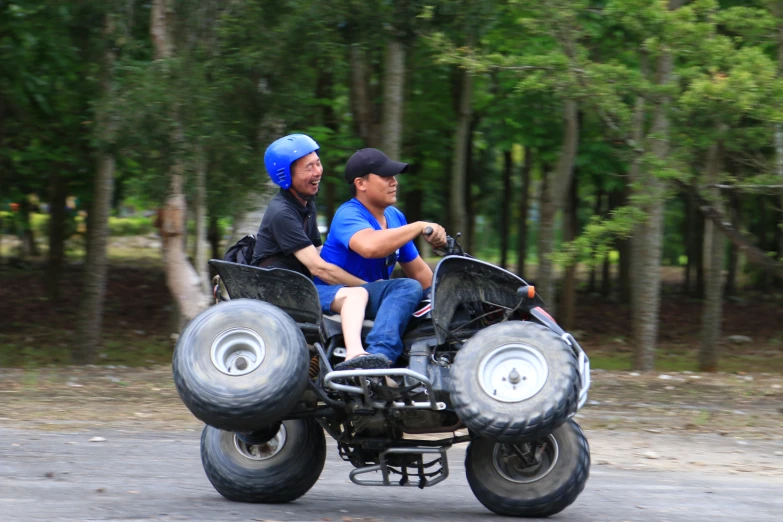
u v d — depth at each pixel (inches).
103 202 1403.8
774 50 1106.1
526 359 373.1
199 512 423.2
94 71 1179.3
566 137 1430.9
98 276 1418.6
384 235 411.8
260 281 412.2
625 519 437.1
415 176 1706.4
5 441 650.8
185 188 998.4
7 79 1419.8
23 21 1325.0
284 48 1002.1
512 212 2465.6
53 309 1929.1
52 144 1542.8
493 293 399.2
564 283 1814.7
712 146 922.1
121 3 1097.4
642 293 1314.0
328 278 420.5
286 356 384.8
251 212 1047.6
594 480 558.6
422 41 1077.1
